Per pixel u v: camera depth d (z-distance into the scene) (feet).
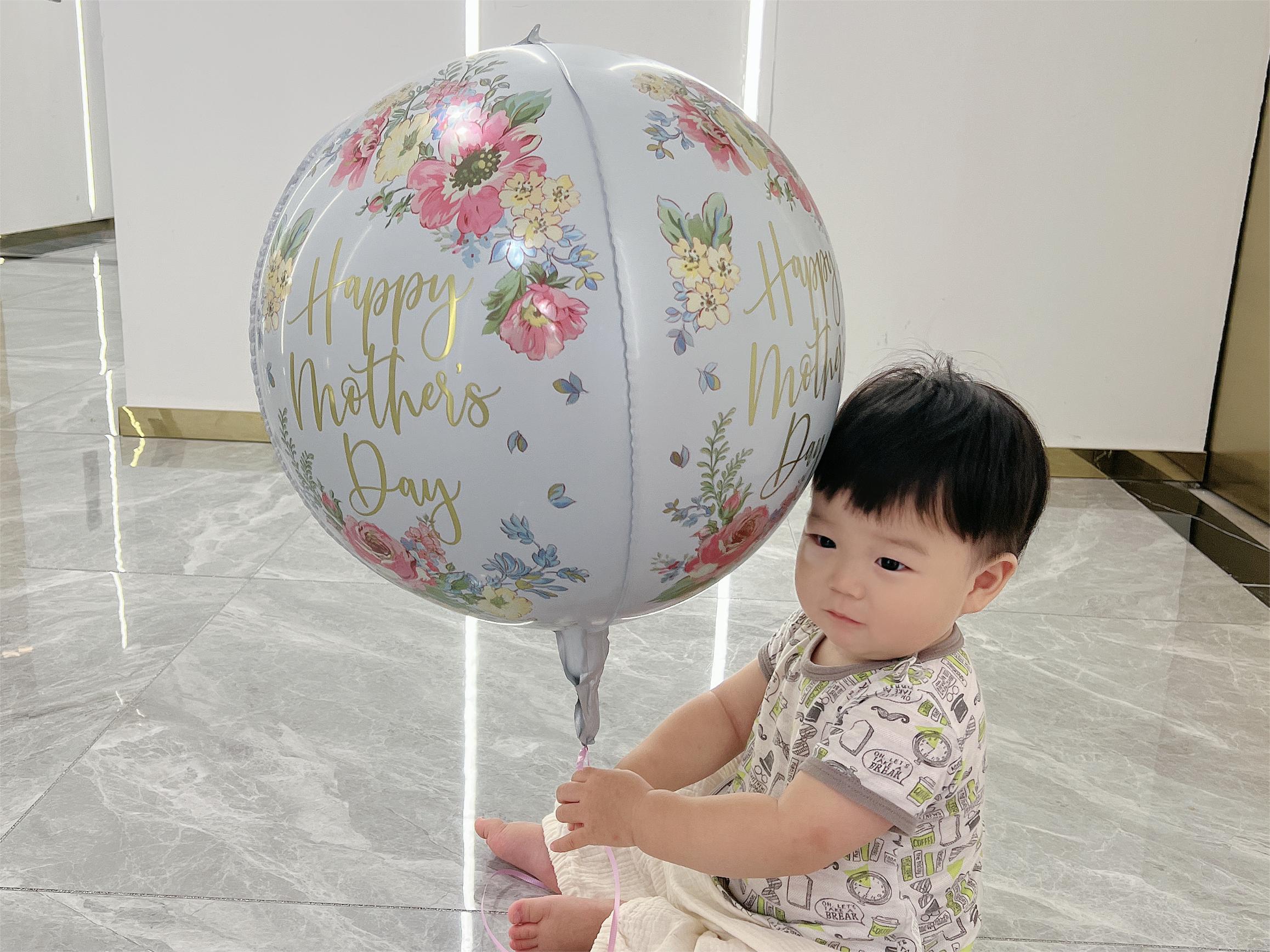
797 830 2.56
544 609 2.30
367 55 7.37
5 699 4.25
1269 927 3.28
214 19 7.29
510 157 2.03
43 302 12.59
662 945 2.74
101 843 3.41
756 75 7.38
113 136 7.49
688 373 2.03
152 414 7.91
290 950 3.00
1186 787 4.01
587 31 7.33
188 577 5.51
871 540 2.60
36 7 17.02
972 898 2.85
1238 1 7.17
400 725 4.19
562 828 3.32
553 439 2.00
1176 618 5.50
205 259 7.68
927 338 7.85
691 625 5.23
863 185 7.59
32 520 6.23
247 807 3.63
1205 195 7.52
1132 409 7.91
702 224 2.06
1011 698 4.62
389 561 2.29
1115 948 3.17
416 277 2.00
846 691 2.72
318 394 2.13
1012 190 7.55
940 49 7.31
